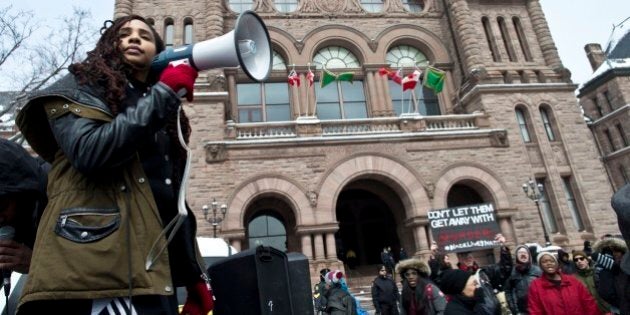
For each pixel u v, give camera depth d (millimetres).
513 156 25406
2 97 21688
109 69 2066
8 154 2078
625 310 6203
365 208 28312
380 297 12648
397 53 30844
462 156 24812
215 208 20453
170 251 2250
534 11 30703
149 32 2334
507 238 23547
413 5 32906
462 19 29188
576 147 26844
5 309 2250
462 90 28859
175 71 1938
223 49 2064
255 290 3059
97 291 1664
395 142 24391
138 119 1756
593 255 7676
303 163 23188
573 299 6398
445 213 20891
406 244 24781
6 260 2154
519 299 8422
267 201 24188
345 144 23891
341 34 29766
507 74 28344
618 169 45031
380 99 28516
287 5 30953
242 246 22500
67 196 1819
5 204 2123
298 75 28469
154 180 2129
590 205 25594
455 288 5859
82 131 1758
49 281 1633
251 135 24031
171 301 2107
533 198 23641
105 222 1776
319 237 21953
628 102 44531
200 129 23312
